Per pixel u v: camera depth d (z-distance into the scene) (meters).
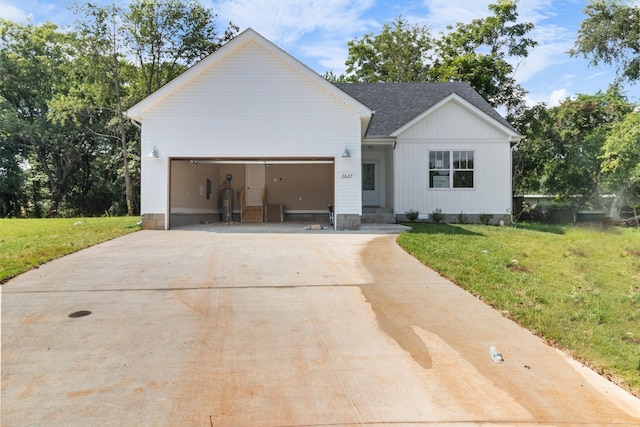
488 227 14.19
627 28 23.36
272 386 3.48
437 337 4.54
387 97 18.94
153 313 5.07
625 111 23.92
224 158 13.38
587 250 10.00
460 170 16.19
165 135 13.12
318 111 13.21
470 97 18.53
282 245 9.88
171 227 13.45
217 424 2.96
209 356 3.99
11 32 30.95
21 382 3.46
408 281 6.65
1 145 31.23
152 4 26.66
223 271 7.16
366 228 13.52
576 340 4.55
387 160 17.53
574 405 3.32
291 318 5.00
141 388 3.40
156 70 29.48
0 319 4.80
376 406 3.22
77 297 5.63
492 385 3.58
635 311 5.56
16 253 8.14
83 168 34.47
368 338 4.48
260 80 13.20
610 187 20.89
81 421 2.96
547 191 25.09
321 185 19.66
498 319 5.10
